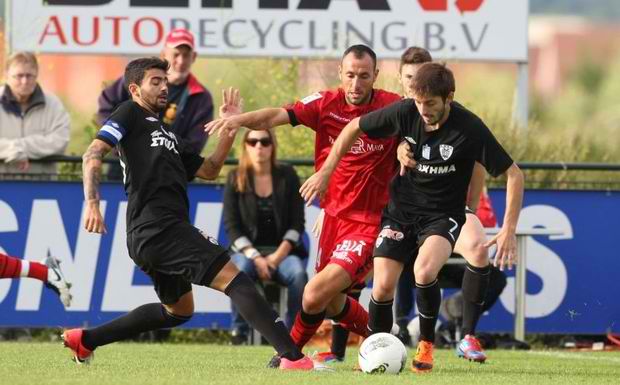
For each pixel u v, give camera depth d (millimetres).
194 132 37438
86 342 24875
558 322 37000
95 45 44344
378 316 25234
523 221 36969
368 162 26484
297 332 26406
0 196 35969
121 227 36062
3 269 25516
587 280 37000
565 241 36938
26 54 36906
